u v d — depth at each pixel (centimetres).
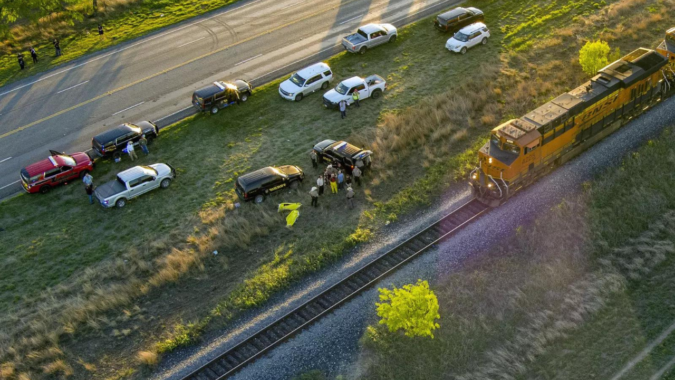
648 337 2752
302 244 3462
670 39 4231
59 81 5131
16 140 4497
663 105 4184
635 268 3095
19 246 3644
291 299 3114
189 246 3553
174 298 3231
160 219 3769
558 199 3516
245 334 2944
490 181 3469
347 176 3841
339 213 3672
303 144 4284
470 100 4512
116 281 3375
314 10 5988
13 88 5059
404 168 3981
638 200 3447
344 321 2933
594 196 3500
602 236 3275
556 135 3541
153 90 4959
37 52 5541
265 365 2772
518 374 2630
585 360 2673
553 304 2934
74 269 3472
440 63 5050
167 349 2928
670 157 3694
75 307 3184
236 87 4703
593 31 5259
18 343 3023
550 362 2672
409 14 5762
